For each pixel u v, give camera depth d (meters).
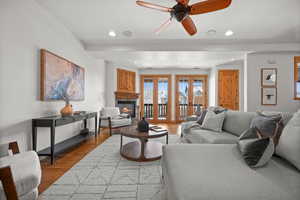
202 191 0.82
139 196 1.48
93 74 4.27
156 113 6.30
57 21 2.70
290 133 1.15
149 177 1.83
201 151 1.41
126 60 4.70
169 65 5.55
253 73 3.82
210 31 3.08
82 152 2.68
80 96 3.51
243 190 0.83
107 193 1.53
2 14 1.71
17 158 1.29
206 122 2.74
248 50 3.58
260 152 1.12
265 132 1.53
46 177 1.82
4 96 1.74
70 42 3.14
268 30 3.03
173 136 3.84
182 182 0.91
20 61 1.94
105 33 3.23
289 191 0.82
